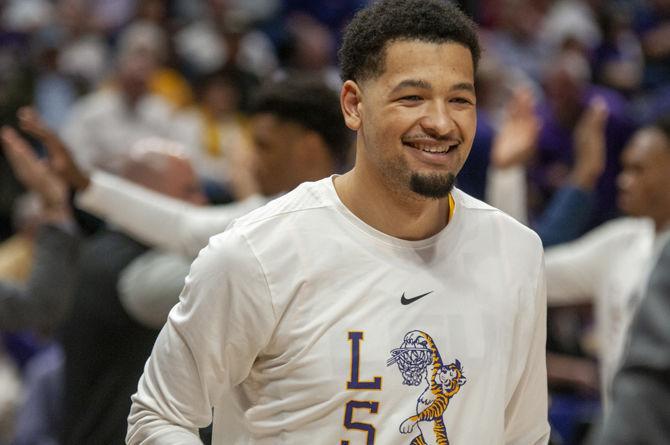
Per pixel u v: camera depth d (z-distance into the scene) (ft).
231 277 17.67
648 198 33.53
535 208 59.57
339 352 17.43
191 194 35.22
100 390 29.94
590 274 34.88
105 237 32.01
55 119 71.05
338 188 18.54
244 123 70.69
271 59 82.53
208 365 17.90
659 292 25.43
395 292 17.76
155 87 72.02
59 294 31.40
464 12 17.99
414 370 17.44
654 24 85.71
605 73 77.00
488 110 64.28
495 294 18.22
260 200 30.09
